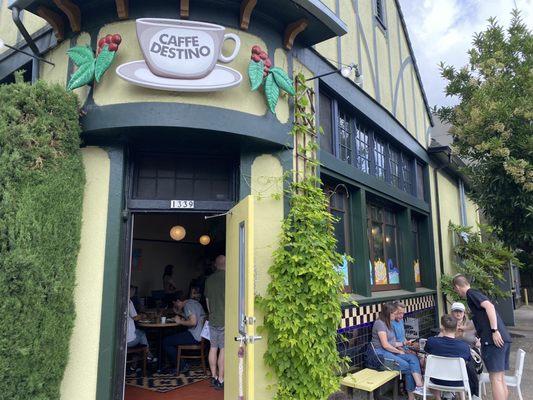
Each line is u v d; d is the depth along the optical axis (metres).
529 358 7.81
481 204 6.88
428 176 9.30
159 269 9.02
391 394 5.36
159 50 3.70
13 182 3.35
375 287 6.52
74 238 3.66
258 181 4.23
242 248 3.78
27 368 3.18
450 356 4.36
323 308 3.96
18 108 3.49
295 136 4.50
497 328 4.41
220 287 5.23
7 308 3.13
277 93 4.18
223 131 3.86
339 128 5.93
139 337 5.60
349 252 5.91
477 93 6.64
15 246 3.23
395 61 8.11
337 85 5.66
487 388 5.70
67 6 4.01
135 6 3.97
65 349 3.48
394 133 7.52
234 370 3.81
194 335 5.77
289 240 4.02
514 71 6.93
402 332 5.58
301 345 3.86
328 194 5.51
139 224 8.77
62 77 4.29
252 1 4.01
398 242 7.80
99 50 3.87
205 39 3.79
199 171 4.35
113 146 3.97
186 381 5.38
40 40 4.70
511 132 6.38
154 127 3.73
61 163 3.61
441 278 8.88
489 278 9.27
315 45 5.26
